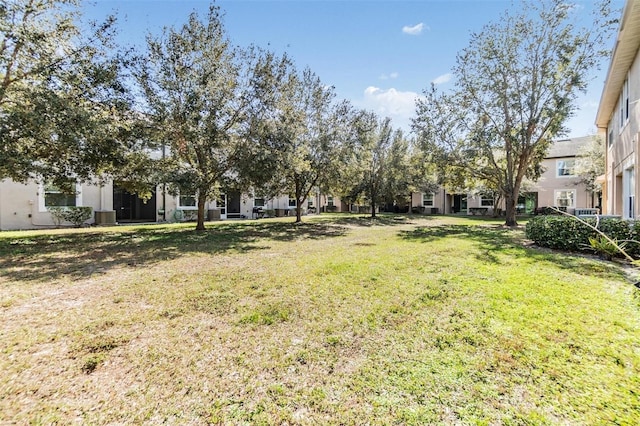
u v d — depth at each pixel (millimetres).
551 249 7594
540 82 13180
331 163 15156
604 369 2354
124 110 9766
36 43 7480
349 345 2779
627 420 1822
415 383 2215
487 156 14922
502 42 13305
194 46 10414
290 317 3416
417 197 31250
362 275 5164
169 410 1961
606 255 6211
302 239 10078
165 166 11062
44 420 1867
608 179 13344
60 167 9430
